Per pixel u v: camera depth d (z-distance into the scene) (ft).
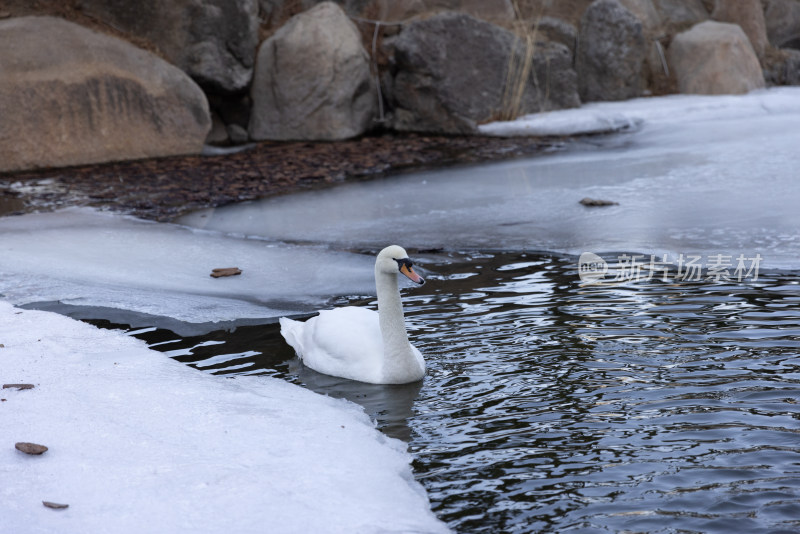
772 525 12.65
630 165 42.16
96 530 12.34
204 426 15.94
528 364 19.30
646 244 28.81
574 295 24.03
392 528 12.61
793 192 34.19
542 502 13.58
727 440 15.30
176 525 12.50
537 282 25.52
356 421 16.60
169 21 51.88
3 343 20.52
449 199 37.70
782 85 68.33
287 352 21.09
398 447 15.65
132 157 48.98
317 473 14.25
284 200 38.63
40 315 22.63
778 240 28.25
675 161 42.16
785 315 21.45
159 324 22.99
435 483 14.32
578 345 20.24
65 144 46.85
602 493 13.78
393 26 58.54
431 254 29.50
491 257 28.71
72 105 46.96
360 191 40.04
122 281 26.76
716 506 13.21
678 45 62.34
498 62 55.11
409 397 18.03
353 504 13.29
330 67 53.72
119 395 17.28
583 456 15.02
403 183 41.34
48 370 18.69
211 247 30.99
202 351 21.07
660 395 17.30
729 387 17.51
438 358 20.02
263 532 12.37
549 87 57.21
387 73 57.67
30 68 46.16
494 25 55.47
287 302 24.94
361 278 27.09
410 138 53.93
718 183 36.81
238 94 55.11
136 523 12.53
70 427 15.69
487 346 20.54
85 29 48.93
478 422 16.62
